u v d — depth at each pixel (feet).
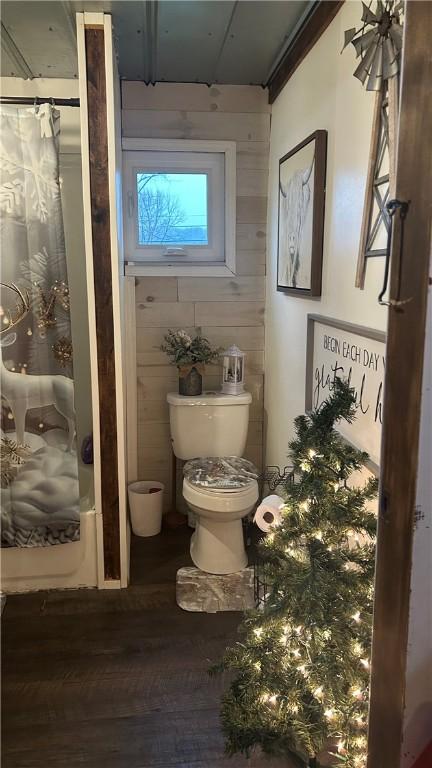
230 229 10.19
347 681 4.32
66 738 5.85
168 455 10.88
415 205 2.66
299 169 7.79
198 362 10.04
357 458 4.75
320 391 7.16
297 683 4.59
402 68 2.68
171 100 9.79
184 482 8.80
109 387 8.07
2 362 7.75
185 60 8.77
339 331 6.41
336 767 4.43
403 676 3.00
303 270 7.65
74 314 9.68
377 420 5.33
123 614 7.93
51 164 7.45
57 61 8.45
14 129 7.29
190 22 7.42
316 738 4.42
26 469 8.02
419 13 2.56
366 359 5.58
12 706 6.27
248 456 11.09
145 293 10.32
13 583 8.46
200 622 7.73
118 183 8.27
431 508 2.86
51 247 7.65
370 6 5.48
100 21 7.16
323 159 6.86
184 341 9.99
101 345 7.97
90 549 8.50
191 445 10.03
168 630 7.57
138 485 10.45
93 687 6.56
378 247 5.30
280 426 9.53
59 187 7.56
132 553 9.59
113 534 8.43
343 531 4.66
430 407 2.76
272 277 9.98
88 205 7.62
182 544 9.91
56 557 8.46
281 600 4.72
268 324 10.41
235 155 10.02
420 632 2.99
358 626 4.39
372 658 3.20
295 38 7.95
